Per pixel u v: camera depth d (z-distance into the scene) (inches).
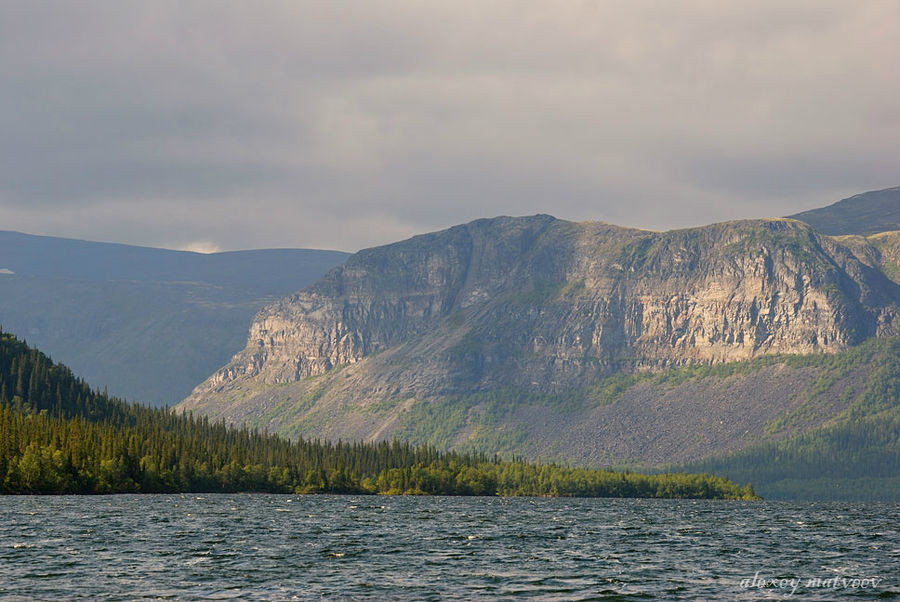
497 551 6879.9
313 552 6589.6
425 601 4753.9
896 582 5516.7
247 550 6599.4
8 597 4699.8
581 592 5049.2
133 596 4756.4
